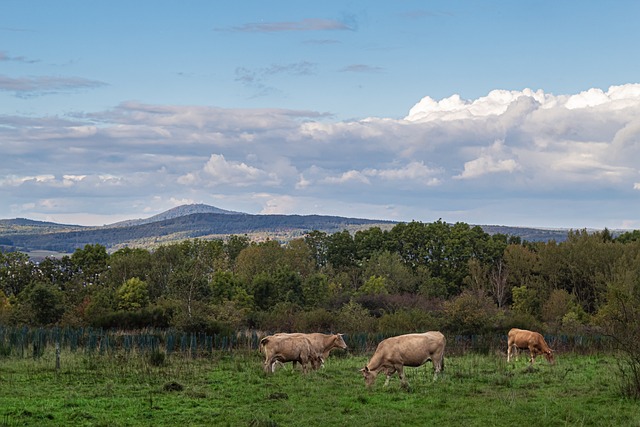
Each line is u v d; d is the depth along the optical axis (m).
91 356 33.06
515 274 97.44
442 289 96.44
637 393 20.83
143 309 57.84
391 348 24.02
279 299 79.19
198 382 25.52
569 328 52.09
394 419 18.62
